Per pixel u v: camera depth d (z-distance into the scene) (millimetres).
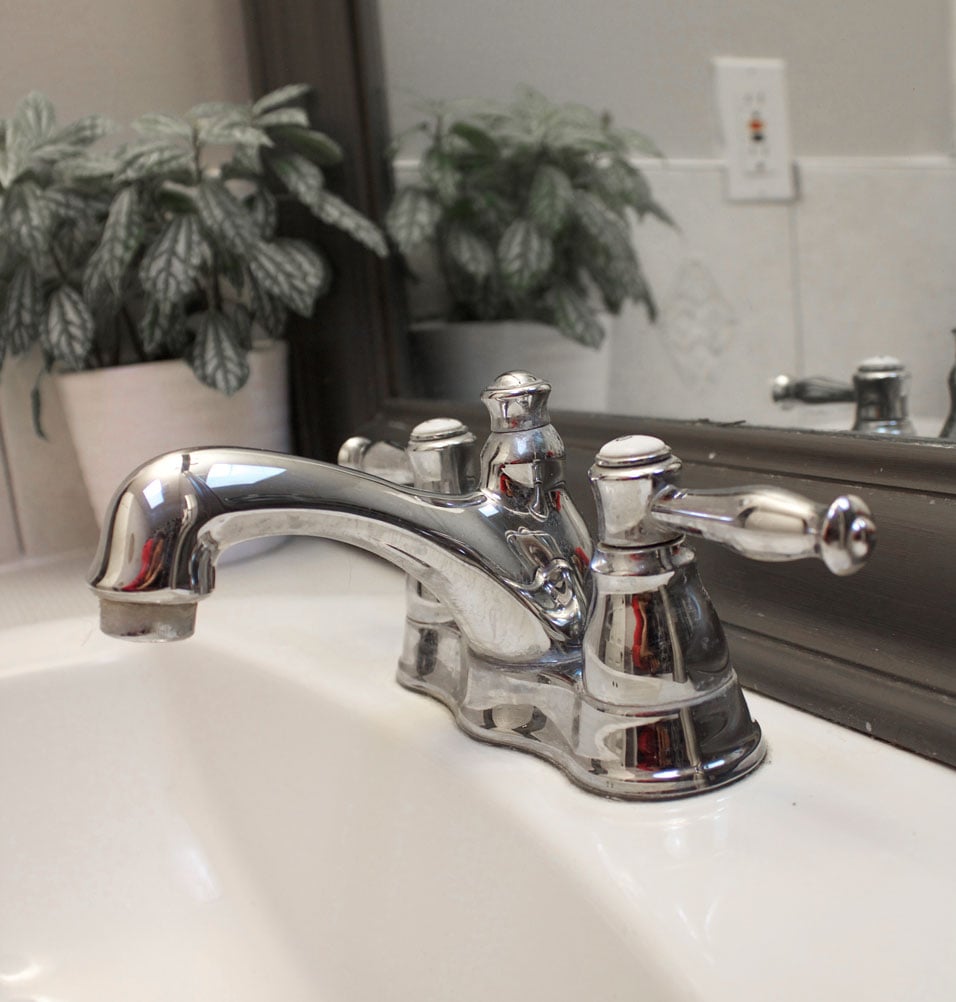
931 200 392
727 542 276
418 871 389
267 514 317
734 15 501
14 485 774
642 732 326
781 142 472
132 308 761
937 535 338
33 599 672
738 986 241
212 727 526
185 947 479
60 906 498
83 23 765
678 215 542
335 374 801
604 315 596
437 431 426
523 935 326
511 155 674
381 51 733
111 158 655
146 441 668
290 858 471
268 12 804
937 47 393
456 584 362
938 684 340
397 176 739
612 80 587
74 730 524
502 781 349
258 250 661
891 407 406
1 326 654
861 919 261
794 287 462
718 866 289
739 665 409
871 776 329
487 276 673
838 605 375
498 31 661
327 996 422
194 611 314
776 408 472
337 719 440
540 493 375
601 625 330
